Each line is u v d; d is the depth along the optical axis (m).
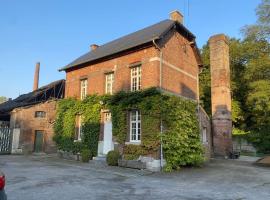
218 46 24.95
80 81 20.70
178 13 20.30
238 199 8.60
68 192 8.93
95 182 10.90
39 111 25.55
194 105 17.39
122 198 8.32
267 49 30.22
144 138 15.16
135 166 15.18
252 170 15.40
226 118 23.61
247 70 30.88
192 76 20.25
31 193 8.63
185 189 9.96
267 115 30.00
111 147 17.47
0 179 4.93
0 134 23.14
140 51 16.81
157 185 10.62
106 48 21.62
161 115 14.95
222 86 24.09
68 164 16.77
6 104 33.78
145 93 15.47
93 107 18.62
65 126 20.52
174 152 15.04
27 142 24.41
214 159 22.05
